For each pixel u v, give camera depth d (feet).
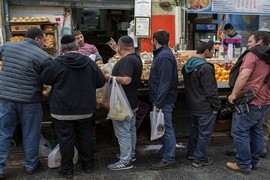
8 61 11.20
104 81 11.80
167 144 12.26
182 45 20.30
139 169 12.28
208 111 11.85
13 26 18.66
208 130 12.07
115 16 25.41
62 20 19.69
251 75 11.22
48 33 19.30
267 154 13.71
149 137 15.43
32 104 11.42
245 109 11.27
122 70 11.60
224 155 13.60
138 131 15.79
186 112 15.43
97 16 25.75
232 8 20.13
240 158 11.85
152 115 11.94
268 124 13.78
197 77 11.84
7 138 11.53
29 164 11.84
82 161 12.13
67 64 10.84
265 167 12.44
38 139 11.90
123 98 11.73
